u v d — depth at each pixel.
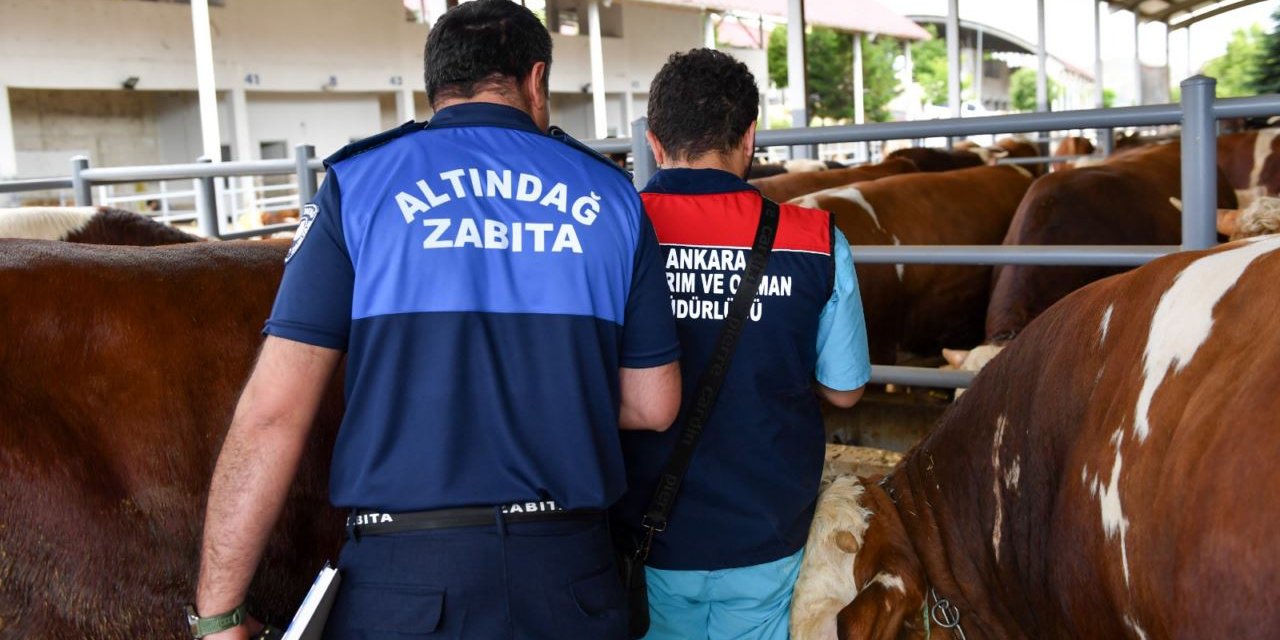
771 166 11.23
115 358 1.87
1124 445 1.62
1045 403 1.91
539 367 1.60
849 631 2.00
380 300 1.56
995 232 7.64
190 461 1.88
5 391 1.75
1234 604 1.34
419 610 1.54
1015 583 2.02
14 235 4.48
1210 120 2.91
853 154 21.95
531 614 1.58
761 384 2.01
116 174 5.93
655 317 1.71
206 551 1.56
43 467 1.74
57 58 19.72
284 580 2.01
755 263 1.99
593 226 1.64
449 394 1.56
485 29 1.72
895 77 50.50
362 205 1.58
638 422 1.77
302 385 1.57
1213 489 1.39
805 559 2.13
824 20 36.25
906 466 2.31
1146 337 1.68
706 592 2.06
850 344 2.09
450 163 1.63
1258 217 2.80
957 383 3.60
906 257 3.32
